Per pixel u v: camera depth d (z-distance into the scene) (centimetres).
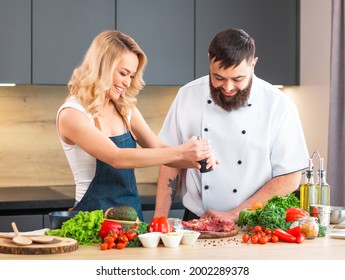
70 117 295
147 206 458
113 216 271
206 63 491
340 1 446
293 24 510
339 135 450
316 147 490
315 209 302
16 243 245
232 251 252
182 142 350
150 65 479
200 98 346
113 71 298
